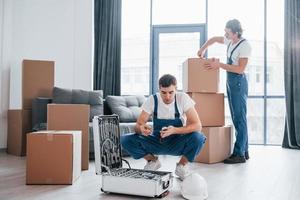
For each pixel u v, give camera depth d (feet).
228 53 11.92
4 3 14.44
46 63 13.79
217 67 11.48
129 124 12.66
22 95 13.30
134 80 18.22
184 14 17.98
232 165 10.94
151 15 18.17
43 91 13.69
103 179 7.13
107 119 8.45
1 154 13.56
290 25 16.10
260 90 17.29
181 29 18.01
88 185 8.00
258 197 6.93
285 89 16.15
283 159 12.30
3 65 14.38
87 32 16.89
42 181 8.01
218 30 17.60
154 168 8.70
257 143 17.42
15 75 14.96
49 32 16.06
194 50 17.92
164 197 6.93
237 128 11.63
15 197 6.83
